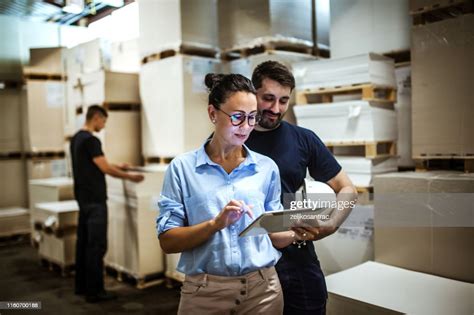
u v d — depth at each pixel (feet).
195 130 13.05
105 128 14.79
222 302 4.95
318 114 10.72
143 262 13.12
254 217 4.99
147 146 14.38
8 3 11.85
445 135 9.16
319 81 10.77
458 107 8.96
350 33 11.76
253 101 4.79
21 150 20.94
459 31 8.87
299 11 12.07
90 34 13.71
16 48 20.24
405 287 7.74
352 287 7.78
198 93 13.05
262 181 5.22
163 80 13.33
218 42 13.51
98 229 12.37
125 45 15.84
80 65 17.35
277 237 5.50
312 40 12.49
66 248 14.75
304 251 6.25
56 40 19.61
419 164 9.68
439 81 9.20
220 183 5.00
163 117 13.48
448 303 6.99
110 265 14.53
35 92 19.39
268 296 5.16
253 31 11.91
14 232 19.35
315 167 6.64
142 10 13.41
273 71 5.94
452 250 8.13
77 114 16.69
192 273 4.97
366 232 9.48
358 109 10.06
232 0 12.50
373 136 9.97
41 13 12.26
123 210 13.69
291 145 6.29
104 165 12.33
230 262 4.88
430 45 9.30
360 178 10.21
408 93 11.00
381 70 10.30
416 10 9.45
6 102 20.54
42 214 15.71
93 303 12.09
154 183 13.17
